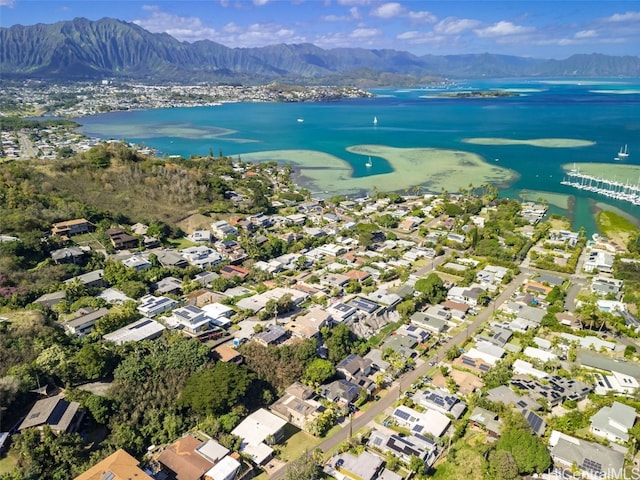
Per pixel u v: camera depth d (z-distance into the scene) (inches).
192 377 3567.9
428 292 5216.5
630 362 4143.7
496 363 4092.0
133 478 2664.9
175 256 6097.4
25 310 4335.6
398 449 3142.2
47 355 3538.4
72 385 3518.7
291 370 3946.9
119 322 4379.9
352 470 2970.0
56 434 2970.0
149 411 3363.7
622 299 5157.5
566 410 3565.5
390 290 5521.7
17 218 5890.8
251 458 3063.5
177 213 7691.9
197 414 3417.8
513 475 2839.6
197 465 2915.8
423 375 4040.4
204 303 5032.0
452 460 3088.1
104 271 5398.6
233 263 6215.6
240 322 4665.4
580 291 5472.4
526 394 3693.4
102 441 3129.9
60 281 5123.0
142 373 3565.5
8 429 3026.6
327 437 3326.8
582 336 4517.7
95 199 7514.8
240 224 7445.9
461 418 3494.1
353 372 3946.9
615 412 3376.0
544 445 3075.8
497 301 5295.3
